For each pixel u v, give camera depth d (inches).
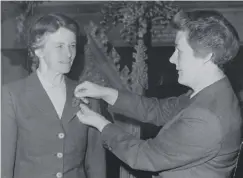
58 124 49.2
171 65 90.7
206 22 42.5
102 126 49.7
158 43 79.7
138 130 65.1
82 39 60.3
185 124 42.3
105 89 55.9
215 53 42.6
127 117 64.6
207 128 41.0
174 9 64.6
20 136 49.2
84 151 52.9
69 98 50.9
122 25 76.4
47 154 48.9
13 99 48.4
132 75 62.8
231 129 42.0
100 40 61.6
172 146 43.2
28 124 48.5
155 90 93.0
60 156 49.2
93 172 54.6
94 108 56.1
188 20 43.7
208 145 41.4
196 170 44.0
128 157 46.2
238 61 90.1
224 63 44.3
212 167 43.6
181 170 44.9
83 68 60.0
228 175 44.8
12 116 48.4
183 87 92.9
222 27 42.4
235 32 43.8
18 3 62.7
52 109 49.0
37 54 49.0
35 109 48.6
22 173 49.0
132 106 57.3
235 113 42.9
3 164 48.1
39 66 49.8
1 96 48.3
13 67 67.2
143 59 63.5
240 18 83.7
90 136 54.1
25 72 67.6
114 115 64.1
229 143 42.5
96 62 60.8
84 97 53.4
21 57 67.2
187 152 42.4
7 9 64.4
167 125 46.7
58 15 48.1
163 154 43.9
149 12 64.2
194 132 41.4
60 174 49.1
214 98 42.5
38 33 47.0
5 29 65.6
